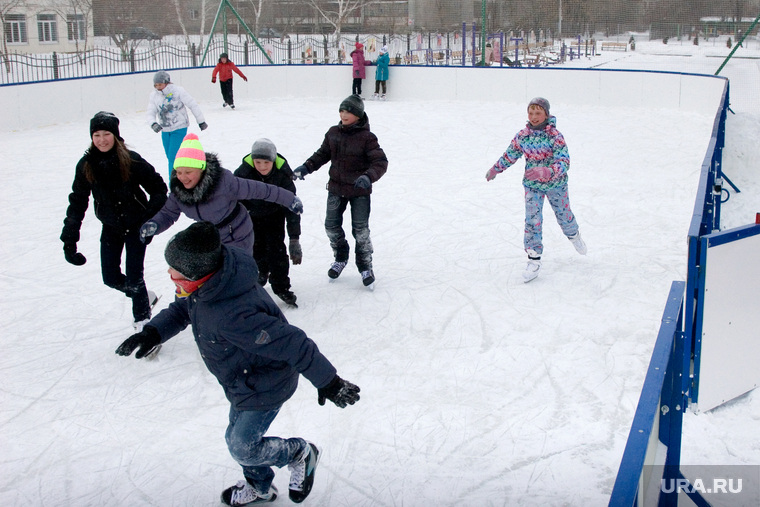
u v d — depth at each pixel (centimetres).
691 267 327
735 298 345
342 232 535
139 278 435
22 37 2628
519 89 1697
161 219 379
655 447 245
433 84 1784
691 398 348
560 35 2031
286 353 237
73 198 414
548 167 519
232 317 233
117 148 401
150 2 2703
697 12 1883
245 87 1847
